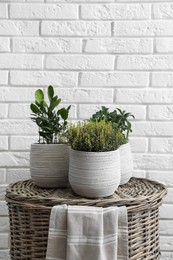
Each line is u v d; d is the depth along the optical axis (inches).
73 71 47.8
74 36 47.5
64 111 40.1
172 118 47.6
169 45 47.2
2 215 48.4
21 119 48.1
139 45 47.3
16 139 48.1
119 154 36.5
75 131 36.2
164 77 47.5
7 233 48.8
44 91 47.9
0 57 47.6
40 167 38.3
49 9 47.3
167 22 47.1
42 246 34.9
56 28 47.5
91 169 34.4
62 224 33.0
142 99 47.6
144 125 47.8
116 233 32.7
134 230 34.4
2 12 47.4
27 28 47.5
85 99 47.8
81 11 47.2
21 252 36.0
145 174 48.1
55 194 36.9
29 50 47.7
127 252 33.4
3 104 48.0
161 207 48.1
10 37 47.6
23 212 35.2
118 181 35.7
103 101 47.8
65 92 47.8
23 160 48.3
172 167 47.9
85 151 34.7
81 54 47.6
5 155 48.3
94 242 32.3
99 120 40.1
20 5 47.3
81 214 32.5
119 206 33.8
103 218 32.6
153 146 47.9
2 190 48.2
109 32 47.3
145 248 35.8
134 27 47.2
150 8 47.0
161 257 48.2
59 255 33.3
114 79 47.6
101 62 47.6
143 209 34.4
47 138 40.1
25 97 48.0
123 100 47.8
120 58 47.5
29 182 42.4
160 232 48.1
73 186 35.6
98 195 34.9
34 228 34.7
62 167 38.5
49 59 47.7
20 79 47.8
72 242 32.4
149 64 47.4
